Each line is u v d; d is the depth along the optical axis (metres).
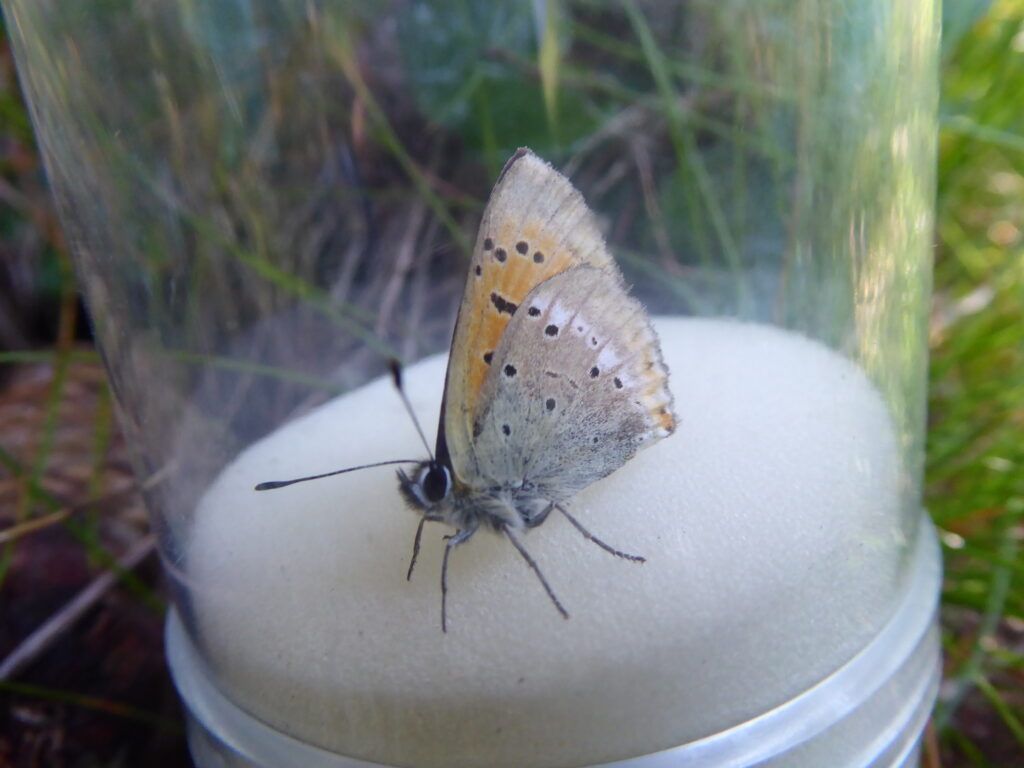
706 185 0.07
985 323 0.09
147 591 0.07
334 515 0.05
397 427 0.05
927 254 0.06
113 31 0.05
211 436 0.06
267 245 0.07
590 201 0.08
